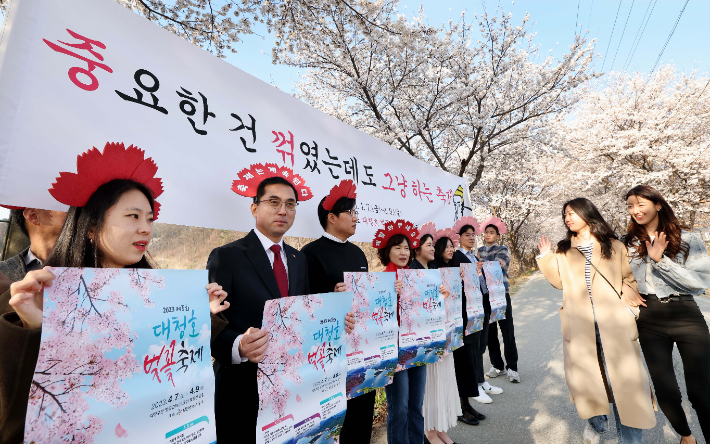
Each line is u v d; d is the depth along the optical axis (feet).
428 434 8.95
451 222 15.02
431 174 14.42
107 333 3.24
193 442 3.76
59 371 2.92
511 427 10.16
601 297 8.20
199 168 6.71
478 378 12.42
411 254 10.23
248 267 5.64
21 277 4.68
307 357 5.10
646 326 8.29
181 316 3.86
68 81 4.98
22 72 4.55
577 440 9.25
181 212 6.36
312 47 24.52
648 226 8.67
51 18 4.85
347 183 7.88
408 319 7.86
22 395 3.03
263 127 8.08
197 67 6.87
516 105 29.07
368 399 7.17
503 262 14.58
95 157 3.70
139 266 4.35
